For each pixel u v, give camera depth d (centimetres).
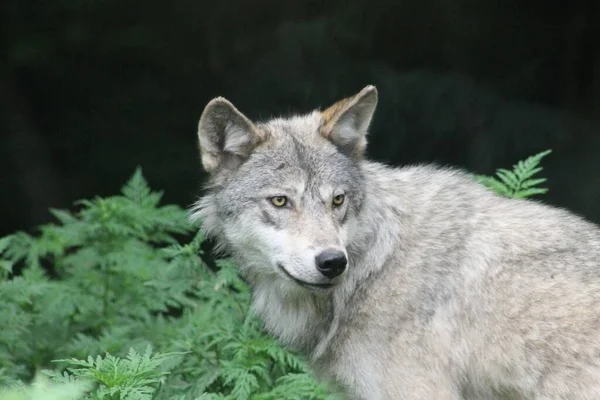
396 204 900
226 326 1041
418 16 1978
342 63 1966
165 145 2000
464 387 873
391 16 1977
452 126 1917
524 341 838
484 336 852
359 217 904
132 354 843
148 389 802
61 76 2016
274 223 889
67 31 1994
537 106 1966
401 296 870
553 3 1991
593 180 1859
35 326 1172
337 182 895
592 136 1925
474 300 856
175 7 2002
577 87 1978
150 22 2008
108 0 1992
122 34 2006
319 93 1944
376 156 1923
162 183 1953
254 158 914
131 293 1239
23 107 2022
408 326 864
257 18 2000
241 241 920
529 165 1173
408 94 1931
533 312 839
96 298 1243
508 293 849
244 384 959
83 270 1269
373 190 913
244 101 1975
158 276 1177
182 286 1112
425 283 868
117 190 1975
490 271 859
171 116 2014
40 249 1354
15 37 1992
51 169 2020
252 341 1010
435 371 855
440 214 898
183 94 2019
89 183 1997
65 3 1986
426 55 1986
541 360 834
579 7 1981
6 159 2003
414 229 890
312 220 877
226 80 2000
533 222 882
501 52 1994
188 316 1168
